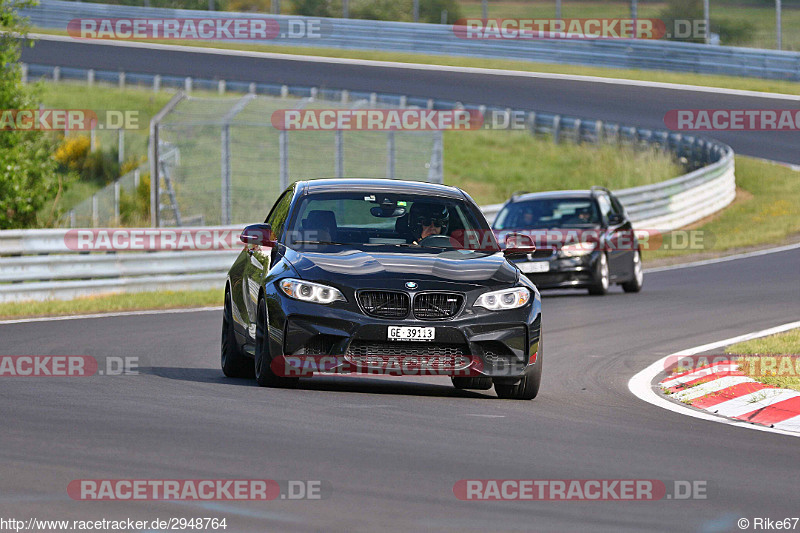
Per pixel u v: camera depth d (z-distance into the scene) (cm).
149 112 14138
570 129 14038
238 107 9369
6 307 5600
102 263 6319
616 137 13525
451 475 2033
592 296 6638
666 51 16650
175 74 15875
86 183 12081
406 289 2995
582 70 16988
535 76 16475
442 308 3011
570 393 3347
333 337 2977
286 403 2817
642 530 1711
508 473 2072
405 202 3425
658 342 4625
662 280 7556
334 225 3312
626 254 6794
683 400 3278
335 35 18375
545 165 13438
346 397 2989
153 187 8362
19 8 7950
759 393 3209
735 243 9481
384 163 11869
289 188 3622
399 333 2961
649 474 2120
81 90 15188
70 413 2589
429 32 17888
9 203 7894
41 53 17388
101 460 2059
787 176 12338
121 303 5919
